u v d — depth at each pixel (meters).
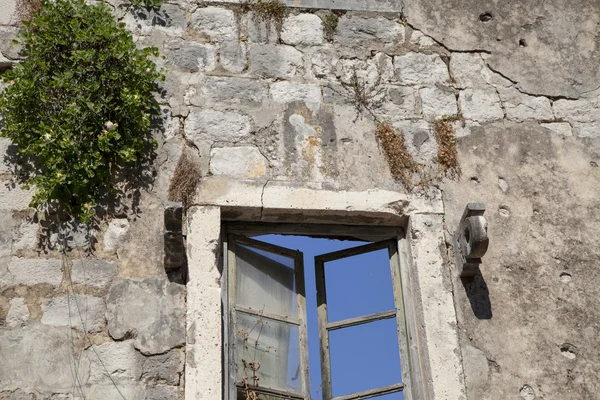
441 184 6.17
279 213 5.93
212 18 6.50
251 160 6.05
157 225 5.77
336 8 6.68
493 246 6.03
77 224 5.69
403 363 5.71
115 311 5.47
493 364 5.64
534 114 6.54
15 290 5.46
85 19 6.14
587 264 6.05
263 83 6.33
